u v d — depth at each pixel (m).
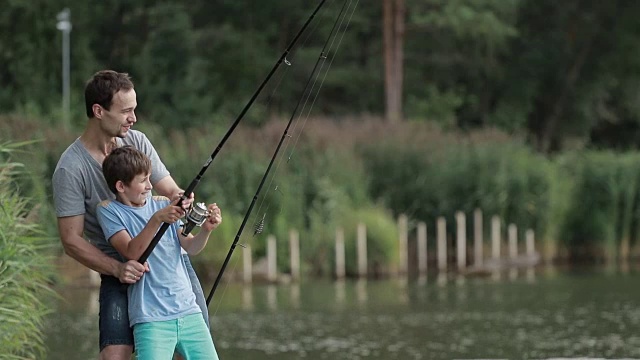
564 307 23.69
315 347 17.77
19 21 45.09
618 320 21.17
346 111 54.69
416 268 35.75
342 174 34.72
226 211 31.41
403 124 39.66
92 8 47.62
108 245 8.83
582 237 39.19
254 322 21.31
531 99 59.44
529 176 37.69
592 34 59.06
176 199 8.55
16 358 12.11
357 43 56.09
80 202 8.73
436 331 19.75
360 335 19.27
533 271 34.62
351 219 33.22
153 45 49.34
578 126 60.25
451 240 37.12
